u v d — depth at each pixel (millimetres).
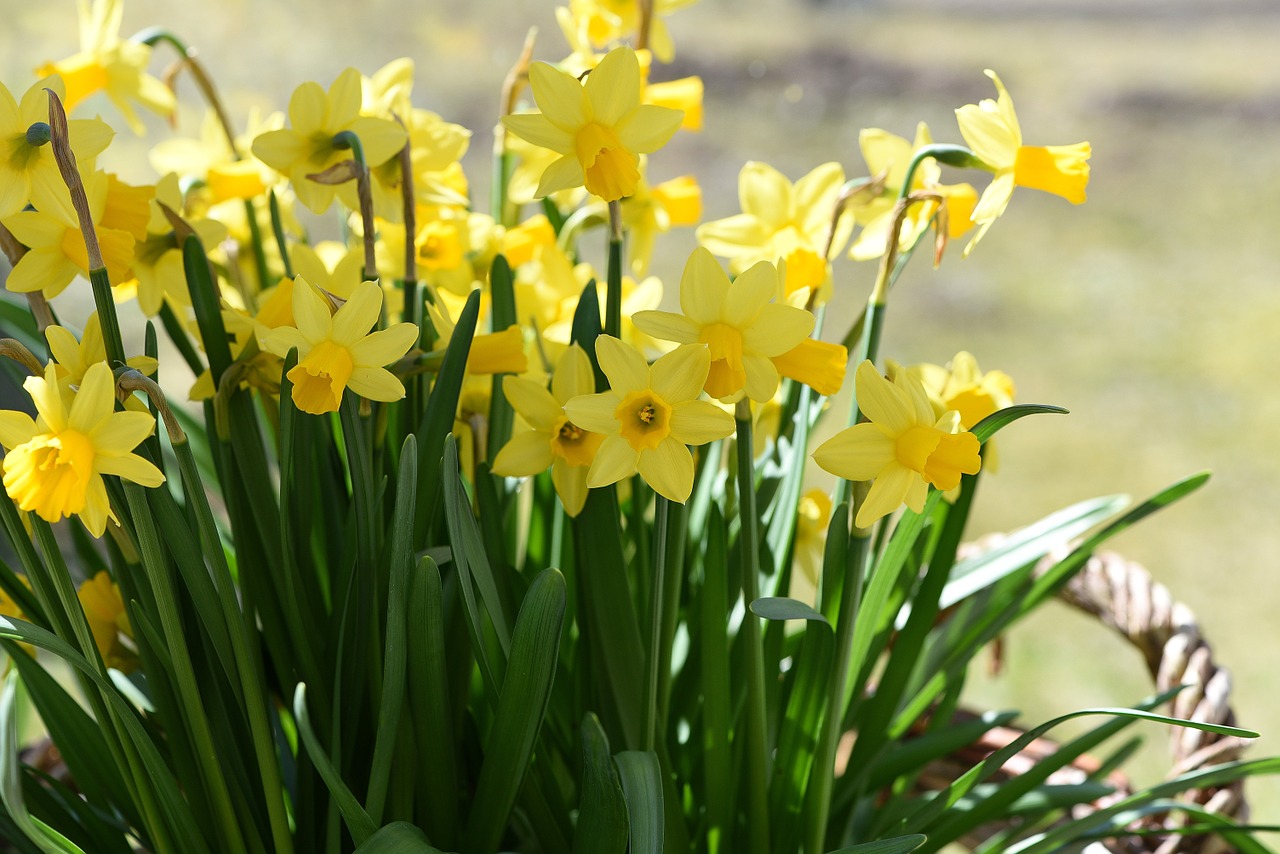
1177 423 3834
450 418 1277
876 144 1359
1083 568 1521
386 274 1390
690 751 1371
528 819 1322
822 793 1308
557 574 1233
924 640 1370
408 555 1237
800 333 1223
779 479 1385
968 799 1432
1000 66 6594
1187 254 4910
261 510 1291
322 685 1303
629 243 1461
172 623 1235
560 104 1241
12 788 1179
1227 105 6176
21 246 1242
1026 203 5410
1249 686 2854
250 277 1440
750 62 6387
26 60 3838
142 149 4031
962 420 1336
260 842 1299
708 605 1297
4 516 1236
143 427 1188
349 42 4914
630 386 1227
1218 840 1395
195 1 4441
